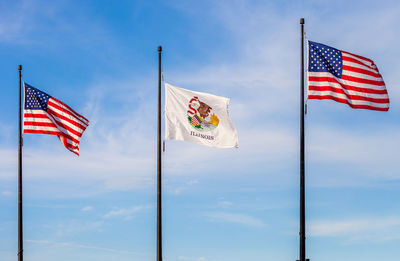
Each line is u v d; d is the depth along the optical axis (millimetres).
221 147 24344
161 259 23375
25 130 27344
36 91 27594
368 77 23578
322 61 23266
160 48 24391
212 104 24438
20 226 26766
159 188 23750
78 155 27844
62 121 27766
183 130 24078
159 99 24281
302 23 23078
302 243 22219
